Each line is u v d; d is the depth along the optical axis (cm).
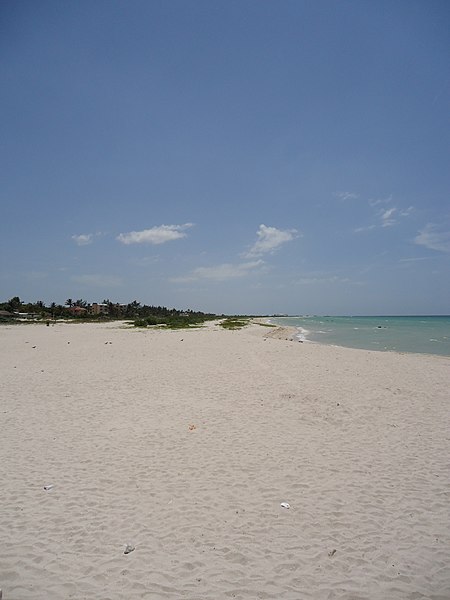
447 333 5128
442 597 390
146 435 853
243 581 407
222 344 3011
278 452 759
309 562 438
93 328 5916
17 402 1131
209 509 547
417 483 630
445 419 982
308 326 7844
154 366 1827
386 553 455
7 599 378
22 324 7731
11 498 573
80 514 531
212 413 1024
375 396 1216
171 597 383
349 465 700
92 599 380
